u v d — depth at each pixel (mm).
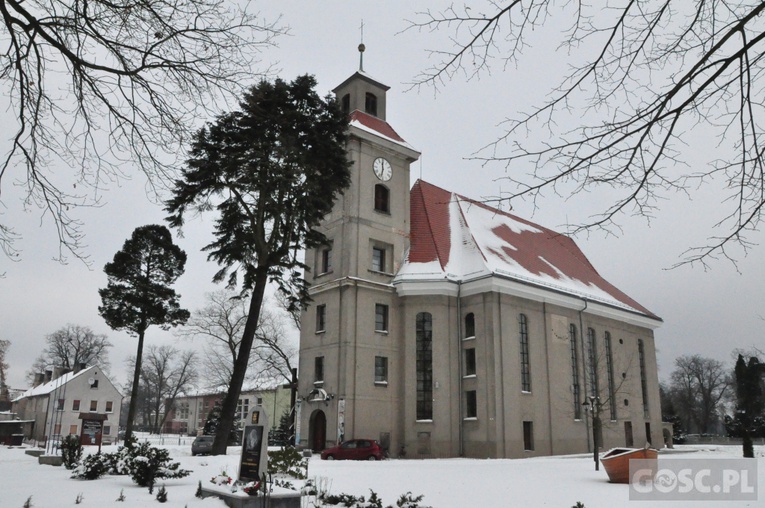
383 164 45250
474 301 42312
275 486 14516
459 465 27422
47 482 18594
